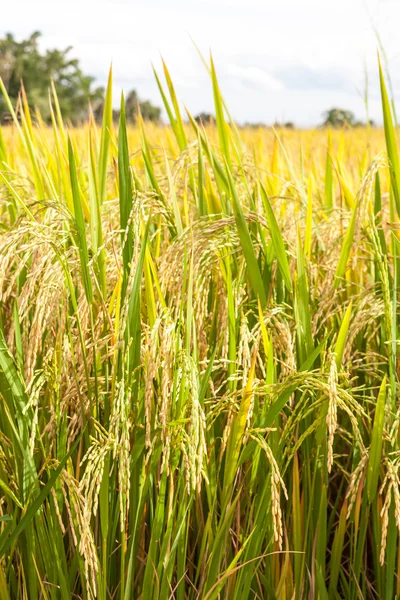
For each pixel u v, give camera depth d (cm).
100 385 180
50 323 180
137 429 172
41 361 199
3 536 163
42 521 171
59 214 198
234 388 181
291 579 185
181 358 162
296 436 192
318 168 464
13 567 183
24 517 156
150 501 179
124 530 157
